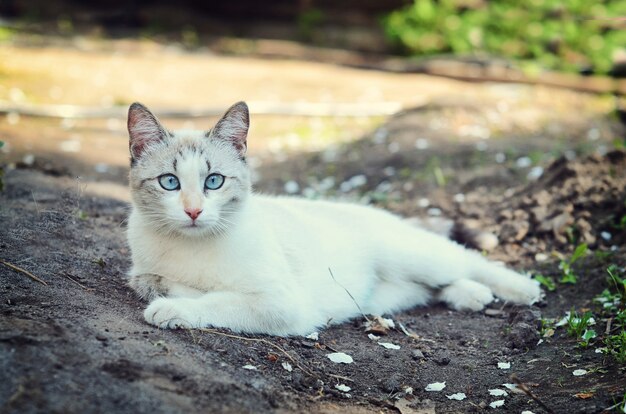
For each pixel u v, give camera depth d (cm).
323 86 229
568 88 230
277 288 87
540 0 274
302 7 307
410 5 295
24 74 217
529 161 138
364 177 143
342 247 97
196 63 255
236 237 87
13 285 84
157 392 72
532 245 113
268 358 83
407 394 83
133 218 90
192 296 86
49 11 305
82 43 272
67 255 95
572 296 101
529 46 265
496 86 233
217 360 79
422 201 128
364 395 82
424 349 91
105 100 200
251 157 163
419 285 103
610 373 83
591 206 115
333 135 176
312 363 84
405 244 102
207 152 86
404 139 159
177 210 84
